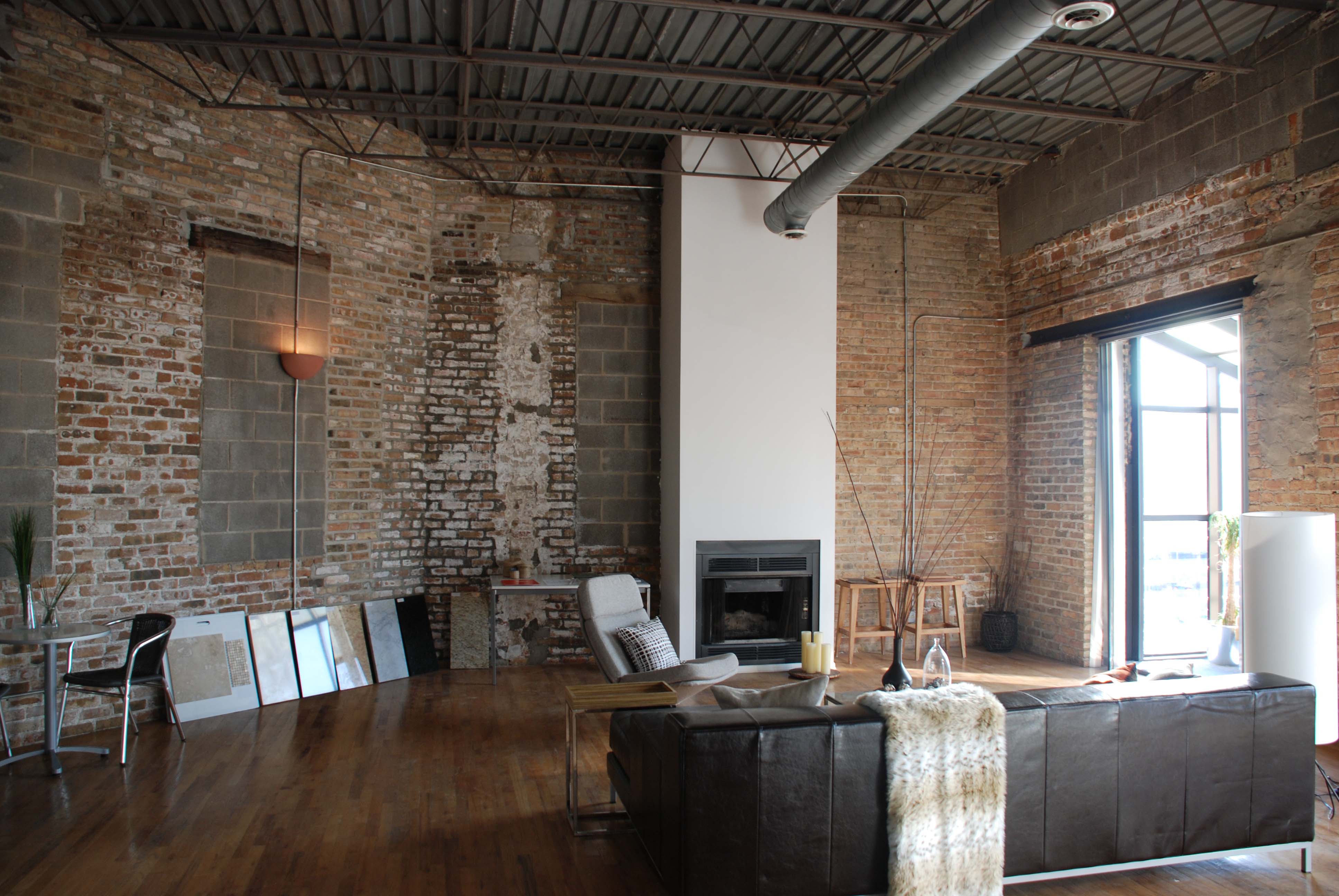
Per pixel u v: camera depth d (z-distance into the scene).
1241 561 4.04
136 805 4.01
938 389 7.90
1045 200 7.50
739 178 6.77
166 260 5.47
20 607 4.75
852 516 7.70
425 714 5.63
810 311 6.88
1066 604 7.22
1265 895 3.18
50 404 4.94
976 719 2.92
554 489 7.32
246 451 5.89
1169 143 6.21
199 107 5.64
